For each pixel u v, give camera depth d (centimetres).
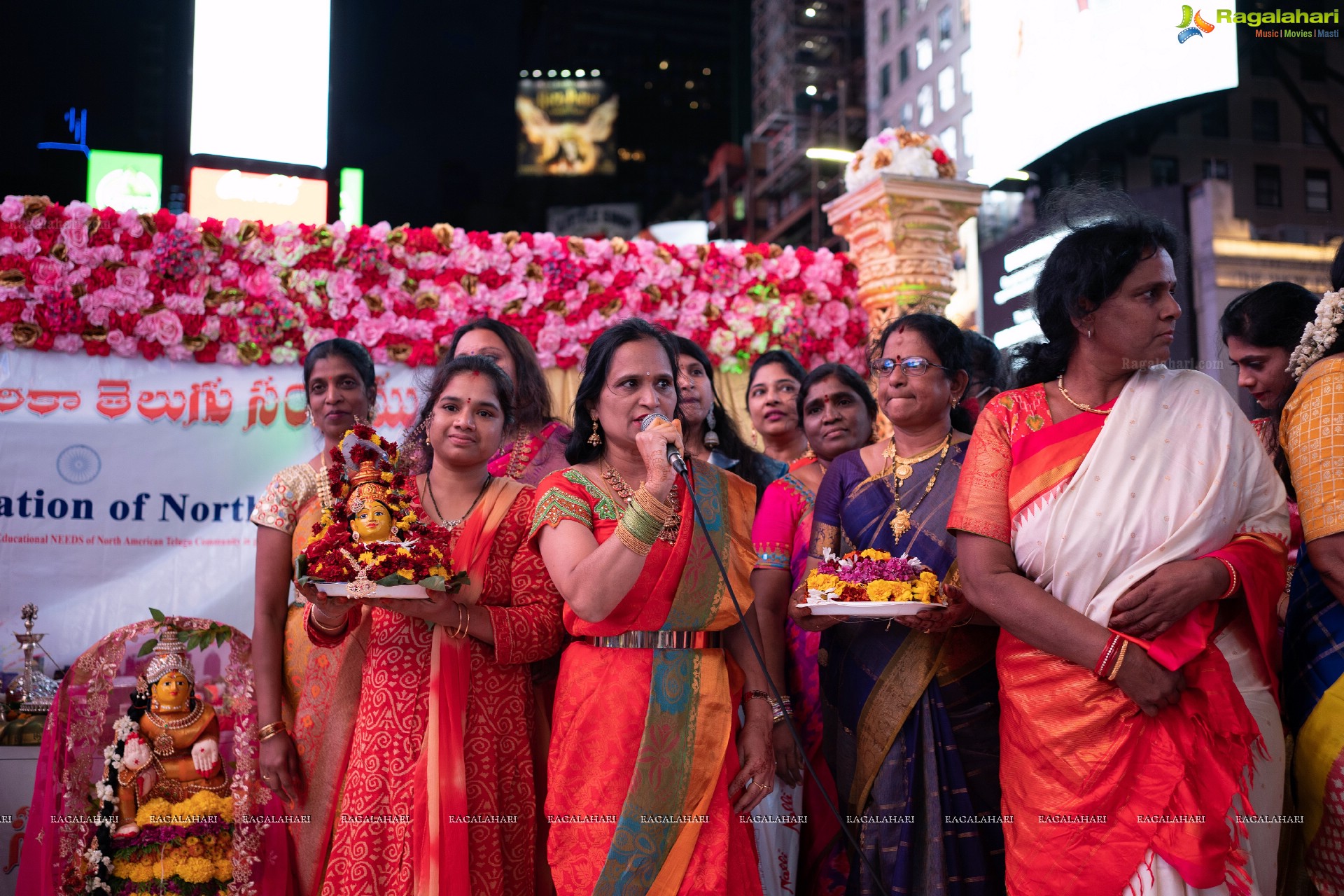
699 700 207
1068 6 737
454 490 245
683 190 3425
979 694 223
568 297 475
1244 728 173
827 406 298
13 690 348
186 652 279
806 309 514
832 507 248
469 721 224
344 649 247
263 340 438
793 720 269
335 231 446
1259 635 179
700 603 209
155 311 423
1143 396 187
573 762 204
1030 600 181
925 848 215
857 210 513
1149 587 174
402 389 454
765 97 2816
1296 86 925
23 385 411
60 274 410
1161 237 188
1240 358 262
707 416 318
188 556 425
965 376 247
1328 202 1322
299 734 254
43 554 407
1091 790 178
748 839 215
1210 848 170
